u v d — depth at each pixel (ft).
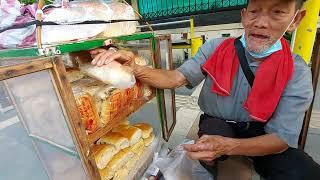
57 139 2.03
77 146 1.84
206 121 3.58
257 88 2.82
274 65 2.74
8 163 2.71
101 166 2.63
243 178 3.63
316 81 3.69
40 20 1.73
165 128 3.94
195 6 9.47
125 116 2.74
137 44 3.25
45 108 1.87
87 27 2.13
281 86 2.71
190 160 3.40
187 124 5.33
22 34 1.85
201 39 7.62
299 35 3.82
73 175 2.17
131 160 3.13
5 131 2.57
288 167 2.84
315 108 4.92
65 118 1.73
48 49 1.66
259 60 2.92
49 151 2.28
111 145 2.86
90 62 2.45
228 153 2.64
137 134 3.24
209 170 3.43
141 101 3.10
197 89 7.34
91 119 2.14
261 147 2.68
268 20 2.45
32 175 2.64
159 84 3.18
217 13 8.80
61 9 1.96
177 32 9.11
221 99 3.37
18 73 1.37
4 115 2.37
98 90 2.34
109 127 2.45
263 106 2.80
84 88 2.28
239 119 3.43
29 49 1.69
